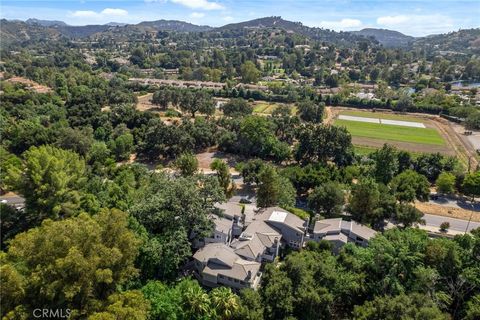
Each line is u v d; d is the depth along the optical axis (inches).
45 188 2158.0
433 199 3590.1
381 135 5526.6
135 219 1979.6
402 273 1827.0
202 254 2094.0
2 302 1326.3
